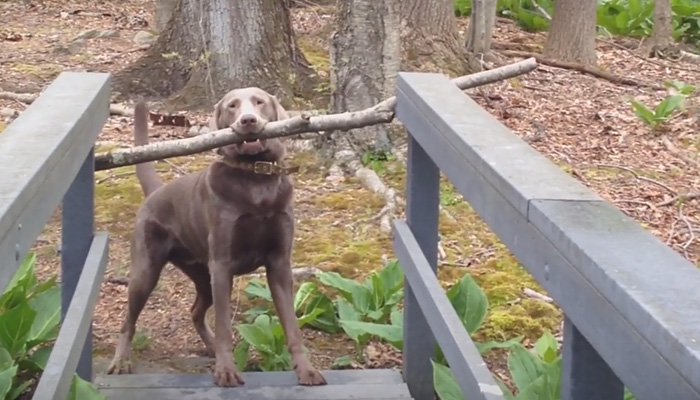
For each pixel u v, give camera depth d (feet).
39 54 39.11
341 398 12.92
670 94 33.78
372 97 24.30
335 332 16.57
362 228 21.08
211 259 13.61
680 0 48.67
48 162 8.29
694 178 25.70
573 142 28.48
